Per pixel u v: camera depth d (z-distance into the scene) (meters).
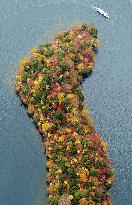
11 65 88.06
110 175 74.88
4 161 76.44
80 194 70.12
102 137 82.38
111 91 88.81
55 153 75.38
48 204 71.81
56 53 86.00
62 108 79.00
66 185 71.44
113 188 76.50
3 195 73.00
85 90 87.62
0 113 81.56
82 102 83.38
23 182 74.50
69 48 87.62
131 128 84.69
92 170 72.88
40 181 74.69
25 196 73.19
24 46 91.81
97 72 90.56
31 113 80.81
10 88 84.38
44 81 81.38
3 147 78.00
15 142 78.69
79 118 78.69
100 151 76.81
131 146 82.31
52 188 71.81
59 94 79.75
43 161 76.94
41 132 78.94
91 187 71.50
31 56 87.44
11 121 80.88
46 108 79.06
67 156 74.31
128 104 87.94
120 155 80.75
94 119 84.31
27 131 79.88
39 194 73.38
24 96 81.94
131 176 78.62
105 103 86.88
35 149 78.19
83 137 76.19
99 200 70.94
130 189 77.25
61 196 70.38
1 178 74.44
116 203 75.44
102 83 89.44
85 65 88.12
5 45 91.25
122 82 90.75
